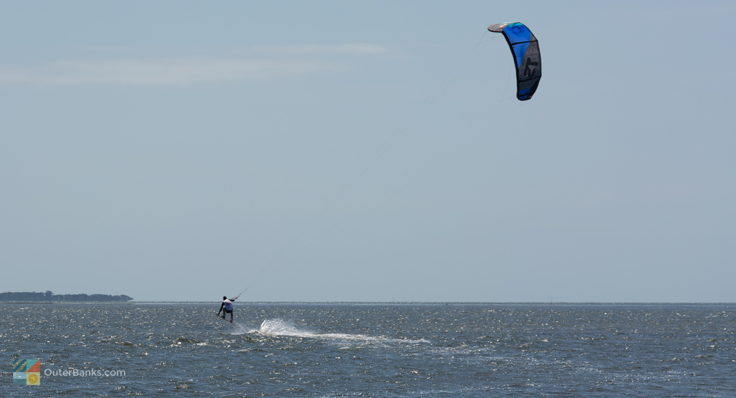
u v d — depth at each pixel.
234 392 138.50
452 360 187.88
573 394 138.62
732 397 136.88
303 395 136.12
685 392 141.88
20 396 133.38
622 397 136.00
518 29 129.88
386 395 136.75
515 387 146.00
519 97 131.88
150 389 140.88
